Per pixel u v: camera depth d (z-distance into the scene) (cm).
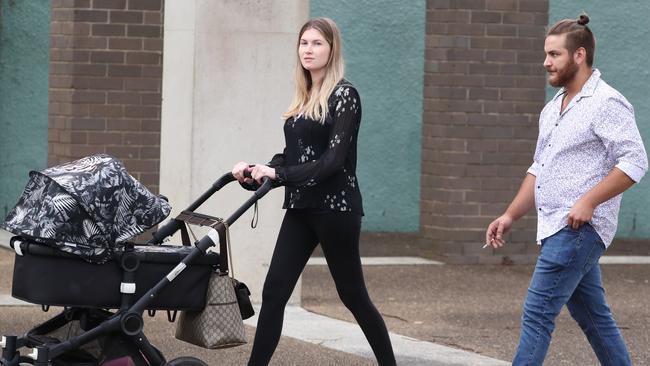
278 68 1605
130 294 1003
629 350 1409
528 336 1039
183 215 1090
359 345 1390
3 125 2383
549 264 1038
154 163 2041
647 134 2508
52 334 1062
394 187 2503
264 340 1105
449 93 2070
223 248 1030
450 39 2064
